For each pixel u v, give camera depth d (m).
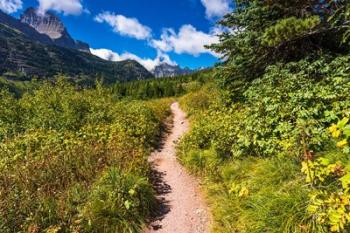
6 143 10.35
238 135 8.40
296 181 5.35
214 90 21.03
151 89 67.81
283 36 9.58
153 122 16.72
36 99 15.48
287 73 9.92
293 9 10.58
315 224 4.24
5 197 6.15
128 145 10.15
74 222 5.77
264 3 10.63
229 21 12.59
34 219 5.61
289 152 6.35
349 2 8.92
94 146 9.73
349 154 5.24
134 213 6.44
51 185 7.15
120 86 73.88
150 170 9.29
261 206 5.23
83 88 19.34
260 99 9.54
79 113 14.45
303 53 11.07
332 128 3.45
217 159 8.59
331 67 9.34
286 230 4.49
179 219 6.62
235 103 13.03
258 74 12.46
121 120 14.17
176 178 9.09
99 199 6.34
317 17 9.19
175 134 16.30
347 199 3.48
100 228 5.88
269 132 7.78
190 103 24.42
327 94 7.70
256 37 11.17
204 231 6.02
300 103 7.80
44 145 9.97
